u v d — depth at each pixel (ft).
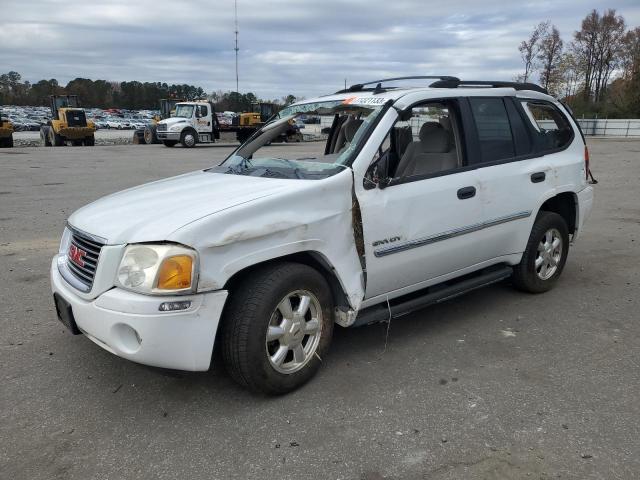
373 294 12.59
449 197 13.50
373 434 10.02
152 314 9.57
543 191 16.11
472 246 14.37
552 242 17.21
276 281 10.69
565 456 9.35
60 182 44.19
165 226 9.98
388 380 11.98
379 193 12.33
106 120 272.51
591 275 19.49
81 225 11.23
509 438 9.87
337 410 10.80
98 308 10.03
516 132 15.79
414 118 13.69
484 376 12.14
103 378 12.10
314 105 14.74
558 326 14.94
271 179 12.37
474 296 17.33
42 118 254.68
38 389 11.64
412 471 9.02
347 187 11.82
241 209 10.36
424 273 13.52
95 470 9.07
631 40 195.42
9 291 17.66
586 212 18.11
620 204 34.50
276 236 10.69
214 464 9.22
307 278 11.21
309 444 9.73
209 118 99.71
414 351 13.41
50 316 15.62
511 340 14.06
